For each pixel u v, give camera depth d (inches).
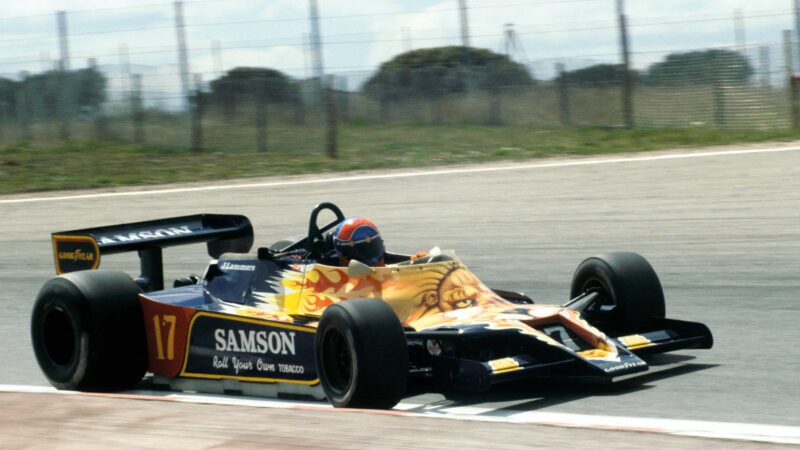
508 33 1733.5
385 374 366.3
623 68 1637.6
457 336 382.9
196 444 307.4
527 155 1391.5
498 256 767.1
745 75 1588.3
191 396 450.0
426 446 290.0
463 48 1782.7
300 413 336.8
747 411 366.0
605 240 797.2
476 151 1480.1
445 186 1130.7
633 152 1357.0
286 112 1784.0
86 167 1524.4
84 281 456.8
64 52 1831.9
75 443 319.0
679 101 1636.3
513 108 1765.5
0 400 385.1
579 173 1157.1
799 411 362.9
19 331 621.0
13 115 1910.7
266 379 422.9
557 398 396.5
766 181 1010.1
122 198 1209.4
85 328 450.3
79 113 1845.5
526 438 291.9
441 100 1807.3
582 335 401.4
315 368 400.2
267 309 446.3
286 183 1245.1
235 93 1764.3
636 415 366.0
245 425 325.1
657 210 908.6
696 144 1403.8
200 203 1130.7
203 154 1621.6
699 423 348.5
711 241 761.0
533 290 650.8
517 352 396.2
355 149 1576.0
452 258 448.1
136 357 463.2
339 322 374.6
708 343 428.1
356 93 1824.6
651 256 729.0
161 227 543.5
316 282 437.7
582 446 281.7
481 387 371.9
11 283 781.9
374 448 291.1
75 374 454.0
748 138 1418.6
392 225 932.0
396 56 2036.2
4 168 1553.9
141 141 1766.7
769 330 505.0
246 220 565.0
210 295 474.0
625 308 441.7
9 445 322.0
